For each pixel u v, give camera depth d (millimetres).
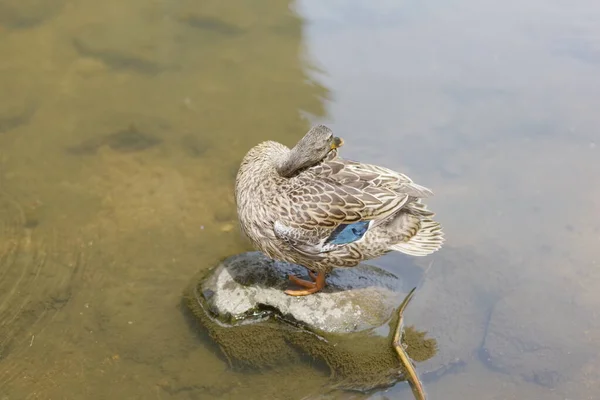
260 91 2586
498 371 1913
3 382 1873
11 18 2900
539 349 1948
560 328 1984
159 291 2053
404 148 2379
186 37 2836
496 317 1999
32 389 1865
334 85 2604
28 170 2342
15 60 2711
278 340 1942
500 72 2627
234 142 2422
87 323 1987
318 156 1943
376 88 2578
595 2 2941
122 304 2025
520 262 2113
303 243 1896
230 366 1919
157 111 2531
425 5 2949
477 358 1934
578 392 1881
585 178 2295
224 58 2730
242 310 1962
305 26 2867
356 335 1932
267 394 1874
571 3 2941
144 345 1949
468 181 2293
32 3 2988
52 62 2711
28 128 2471
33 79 2643
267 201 1925
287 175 1953
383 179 1943
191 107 2543
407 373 1894
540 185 2283
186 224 2211
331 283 2002
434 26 2836
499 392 1880
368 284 2014
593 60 2664
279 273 2020
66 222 2205
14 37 2812
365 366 1900
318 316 1942
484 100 2531
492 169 2322
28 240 2158
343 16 2898
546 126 2441
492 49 2719
